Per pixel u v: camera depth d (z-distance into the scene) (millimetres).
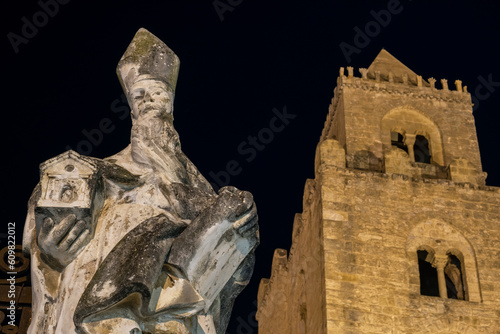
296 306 46125
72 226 4082
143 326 3992
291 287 48062
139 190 4391
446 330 40219
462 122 47406
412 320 40125
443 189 44281
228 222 4176
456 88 50250
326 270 41031
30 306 6262
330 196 43250
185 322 4145
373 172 44219
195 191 4438
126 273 3844
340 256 41500
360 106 47188
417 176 44781
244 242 4281
